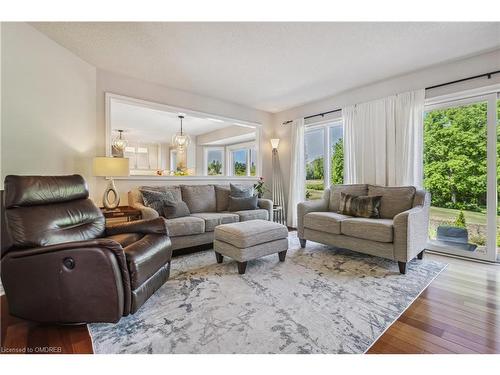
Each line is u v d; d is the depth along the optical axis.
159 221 2.28
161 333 1.53
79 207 2.13
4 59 2.23
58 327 1.60
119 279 1.55
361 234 2.77
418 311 1.77
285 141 5.21
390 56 2.91
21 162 2.39
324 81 3.66
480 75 2.83
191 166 7.48
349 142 3.99
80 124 3.00
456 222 3.12
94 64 3.14
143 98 3.63
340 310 1.79
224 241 2.64
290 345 1.42
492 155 2.82
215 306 1.85
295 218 4.88
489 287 2.15
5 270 1.55
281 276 2.41
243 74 3.43
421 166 3.24
